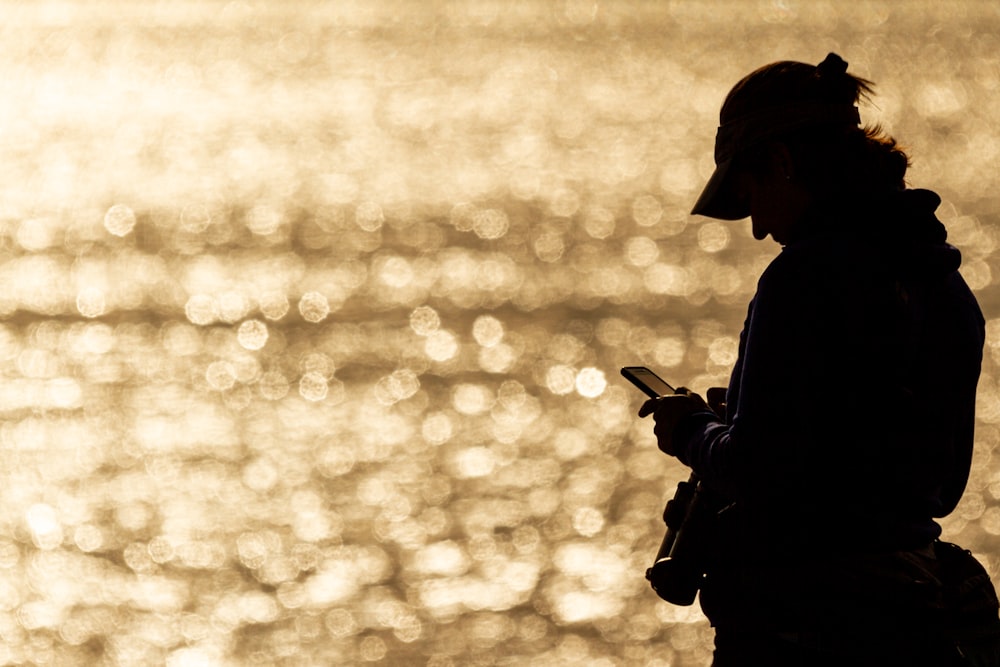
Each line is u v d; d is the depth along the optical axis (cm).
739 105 782
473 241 6009
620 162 8688
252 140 10288
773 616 773
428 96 12488
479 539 2486
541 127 10538
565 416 3341
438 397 3566
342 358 4031
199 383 3781
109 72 15100
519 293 4866
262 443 3175
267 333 4394
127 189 8038
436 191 7588
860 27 16338
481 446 3108
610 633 2072
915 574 760
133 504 2738
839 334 738
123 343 4303
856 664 757
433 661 1994
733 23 17312
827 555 760
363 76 14038
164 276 5400
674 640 2048
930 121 10031
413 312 4616
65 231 6581
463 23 18712
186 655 2053
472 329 4350
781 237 782
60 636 2136
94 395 3672
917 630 759
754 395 740
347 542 2484
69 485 2878
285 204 7275
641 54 15162
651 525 2552
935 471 770
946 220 6075
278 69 15000
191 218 6856
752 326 752
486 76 13725
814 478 746
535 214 6700
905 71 12938
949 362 770
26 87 14038
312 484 2847
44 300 4947
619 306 4622
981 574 794
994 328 4003
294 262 5619
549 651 2023
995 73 12688
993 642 784
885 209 754
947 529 2444
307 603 2214
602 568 2331
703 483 822
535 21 18562
